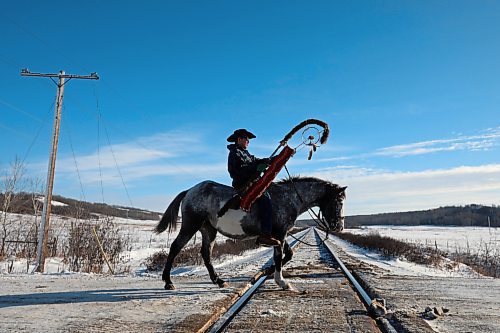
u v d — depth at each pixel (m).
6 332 4.80
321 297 7.33
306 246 29.33
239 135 8.34
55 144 16.67
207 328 5.20
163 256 17.91
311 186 8.63
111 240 17.44
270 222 7.92
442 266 23.62
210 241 8.73
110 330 4.91
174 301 6.86
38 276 11.27
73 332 4.82
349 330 4.98
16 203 22.77
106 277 11.38
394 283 9.55
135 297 7.30
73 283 9.55
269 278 10.34
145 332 4.80
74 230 17.08
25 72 17.09
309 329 5.02
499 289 8.94
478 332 4.98
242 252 26.38
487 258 28.91
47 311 6.03
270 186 8.44
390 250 26.47
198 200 8.25
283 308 6.33
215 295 7.42
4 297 7.33
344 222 8.86
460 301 7.20
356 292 8.17
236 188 8.06
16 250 18.48
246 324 5.28
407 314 5.74
